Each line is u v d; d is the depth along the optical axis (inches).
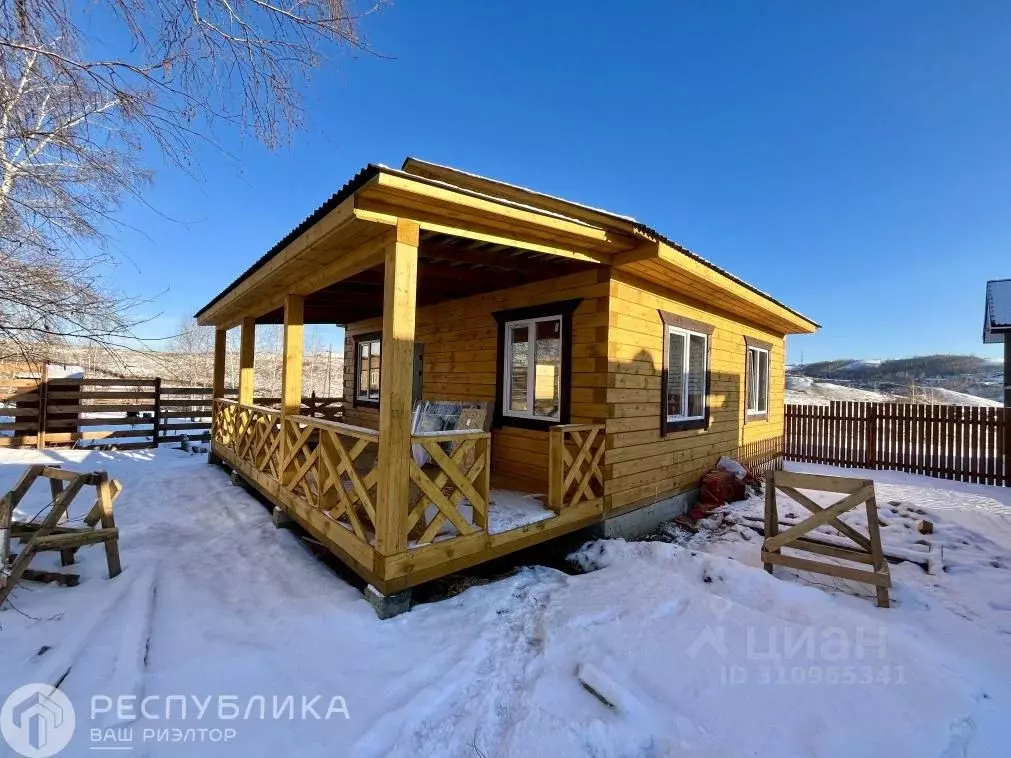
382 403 113.0
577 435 160.2
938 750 67.1
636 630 102.9
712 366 244.4
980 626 107.6
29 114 142.0
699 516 210.4
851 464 339.9
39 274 160.9
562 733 72.6
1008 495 248.1
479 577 138.1
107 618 104.7
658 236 153.3
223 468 286.5
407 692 83.3
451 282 198.5
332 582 128.1
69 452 339.3
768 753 68.1
